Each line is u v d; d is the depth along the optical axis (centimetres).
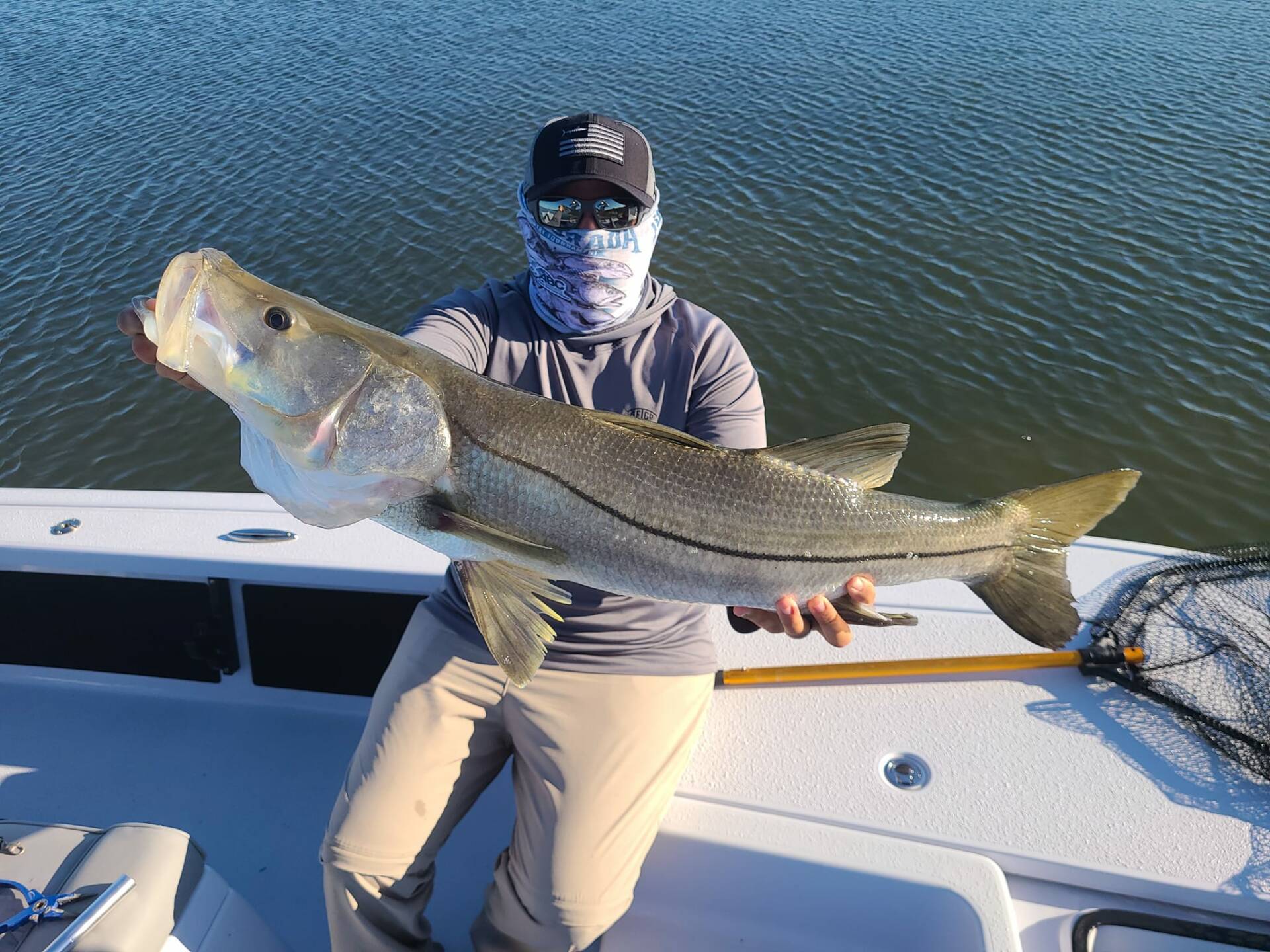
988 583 219
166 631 295
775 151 1205
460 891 251
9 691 308
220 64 1631
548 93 1420
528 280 251
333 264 1005
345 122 1341
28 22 1956
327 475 196
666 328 243
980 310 896
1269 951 193
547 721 214
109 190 1166
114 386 860
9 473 776
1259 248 980
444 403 195
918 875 203
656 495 195
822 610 200
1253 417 765
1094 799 219
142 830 188
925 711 243
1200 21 1733
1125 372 819
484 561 204
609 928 209
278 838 266
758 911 215
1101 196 1084
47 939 169
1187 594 265
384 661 289
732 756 233
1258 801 217
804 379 824
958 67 1492
